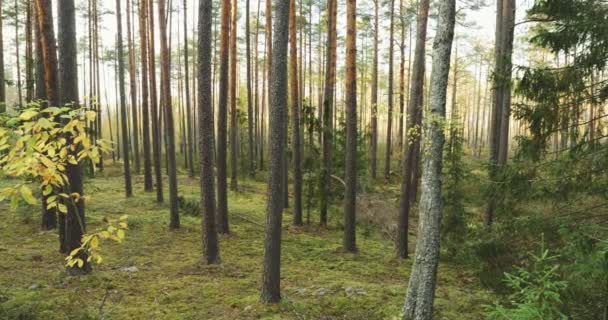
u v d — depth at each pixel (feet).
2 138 9.44
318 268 33.71
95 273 28.43
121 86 61.11
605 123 22.24
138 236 40.86
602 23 18.71
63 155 10.36
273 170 23.86
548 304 12.46
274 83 23.44
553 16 21.50
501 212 22.74
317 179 50.03
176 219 44.70
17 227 40.09
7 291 23.24
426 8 34.60
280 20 22.99
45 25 26.91
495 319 13.23
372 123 81.05
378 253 39.47
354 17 37.40
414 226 51.24
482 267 22.34
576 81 20.13
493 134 33.65
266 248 24.17
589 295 15.44
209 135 31.83
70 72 26.25
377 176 85.40
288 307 23.43
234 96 68.59
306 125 51.31
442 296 25.31
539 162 22.65
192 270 31.14
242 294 26.12
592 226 16.96
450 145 35.86
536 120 21.81
